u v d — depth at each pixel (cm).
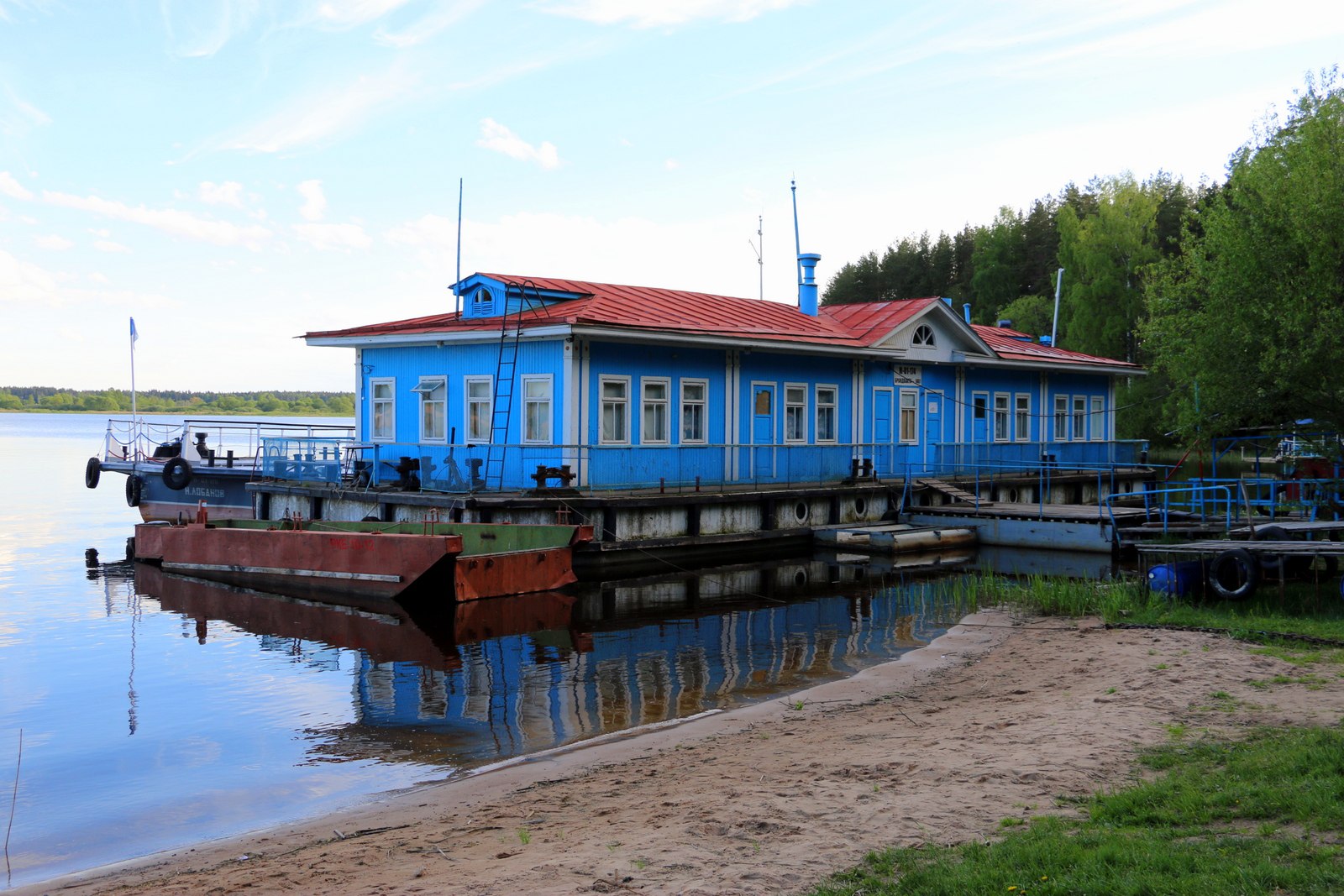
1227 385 2102
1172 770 806
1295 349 2009
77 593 2366
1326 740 828
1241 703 1026
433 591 2098
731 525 2698
